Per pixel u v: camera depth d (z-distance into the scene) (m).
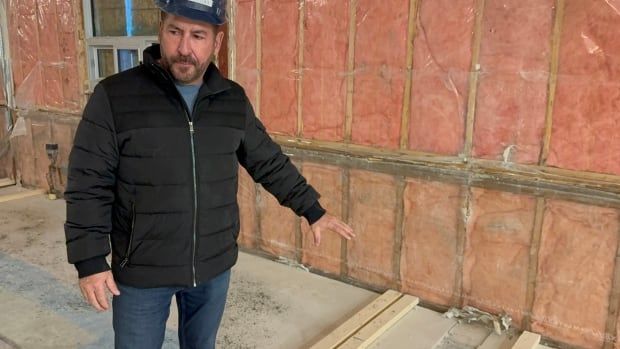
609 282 2.30
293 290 2.99
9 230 3.82
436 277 2.79
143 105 1.39
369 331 2.49
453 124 2.58
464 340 2.51
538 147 2.38
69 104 4.41
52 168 4.64
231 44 3.32
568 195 2.33
